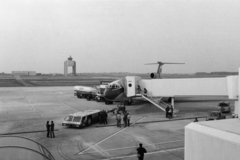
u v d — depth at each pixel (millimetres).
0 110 34781
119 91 35281
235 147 6527
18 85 104750
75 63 192375
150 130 22047
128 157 14891
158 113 32125
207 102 46875
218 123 8500
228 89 25609
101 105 40906
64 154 15453
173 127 23344
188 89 29859
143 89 33812
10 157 7723
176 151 16016
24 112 32906
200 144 7902
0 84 106938
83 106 39500
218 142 7117
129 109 36031
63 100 49156
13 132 21328
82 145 17391
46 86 101688
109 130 22031
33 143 9672
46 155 8648
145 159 14531
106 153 15625
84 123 22891
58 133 20953
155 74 44812
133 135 20219
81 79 161250
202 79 28891
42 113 32031
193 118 28203
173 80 30953
